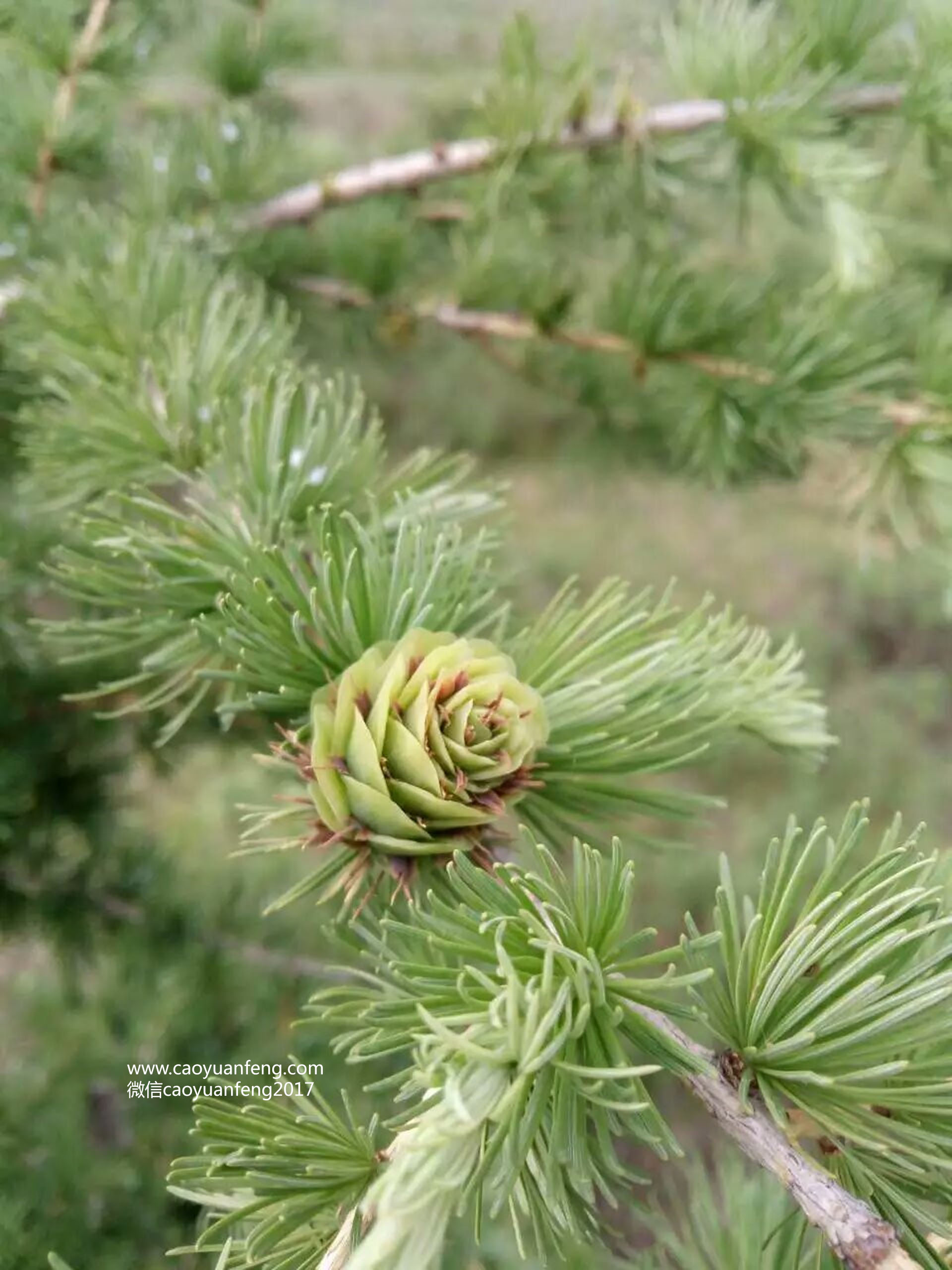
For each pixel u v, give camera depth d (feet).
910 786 2.27
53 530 0.89
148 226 0.92
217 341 0.68
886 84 0.89
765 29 0.91
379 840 0.51
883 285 0.99
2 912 1.03
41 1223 0.87
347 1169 0.46
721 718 0.55
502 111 0.96
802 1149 0.45
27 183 0.96
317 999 0.50
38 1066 1.11
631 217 1.11
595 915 0.45
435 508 0.60
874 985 0.43
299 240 1.20
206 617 0.56
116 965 1.16
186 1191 0.50
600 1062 0.43
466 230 1.20
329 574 0.54
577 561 2.52
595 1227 0.50
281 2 1.17
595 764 0.54
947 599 0.89
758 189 1.13
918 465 0.88
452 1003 0.45
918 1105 0.45
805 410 0.92
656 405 1.16
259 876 1.35
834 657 2.45
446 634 0.53
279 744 0.53
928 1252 0.45
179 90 1.36
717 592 2.52
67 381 0.75
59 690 0.95
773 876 0.47
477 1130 0.42
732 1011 0.46
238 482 0.59
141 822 1.86
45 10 0.97
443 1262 0.63
